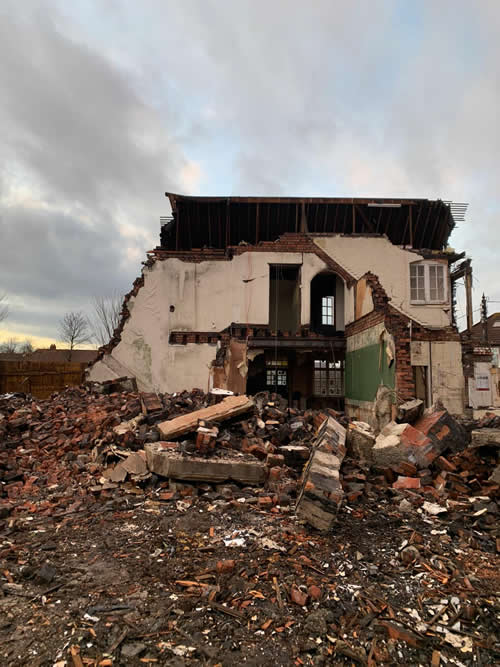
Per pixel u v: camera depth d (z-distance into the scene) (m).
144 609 3.38
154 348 16.78
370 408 13.26
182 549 4.46
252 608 3.41
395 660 2.92
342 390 19.45
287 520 5.26
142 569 4.03
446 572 4.07
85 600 3.50
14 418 9.53
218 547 4.50
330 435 7.04
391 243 17.83
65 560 4.24
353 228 18.00
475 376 21.39
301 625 3.22
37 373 17.80
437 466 7.04
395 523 5.30
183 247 19.56
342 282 18.80
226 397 9.36
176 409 9.57
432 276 17.78
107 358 16.78
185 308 16.98
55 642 2.98
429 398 16.30
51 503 5.96
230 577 3.86
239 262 17.34
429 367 16.44
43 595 3.57
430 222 19.12
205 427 7.08
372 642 3.06
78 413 9.75
